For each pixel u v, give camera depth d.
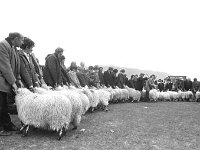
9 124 4.00
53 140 3.59
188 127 5.01
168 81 15.69
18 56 4.05
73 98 4.11
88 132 4.22
